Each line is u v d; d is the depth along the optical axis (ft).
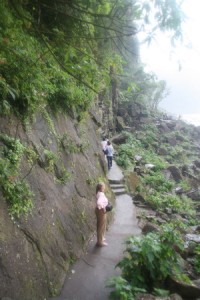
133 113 101.14
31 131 22.56
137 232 30.86
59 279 19.17
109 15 10.66
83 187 30.63
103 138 64.18
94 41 13.44
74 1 11.39
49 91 25.75
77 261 22.61
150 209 40.88
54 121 28.66
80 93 33.40
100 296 18.72
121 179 47.85
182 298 17.33
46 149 23.95
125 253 24.93
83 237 25.58
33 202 19.35
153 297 15.69
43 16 12.94
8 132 19.45
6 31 15.52
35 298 15.98
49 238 19.89
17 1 11.96
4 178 16.96
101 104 66.85
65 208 24.25
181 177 62.13
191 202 49.80
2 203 16.42
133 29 10.93
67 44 12.17
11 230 16.26
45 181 22.33
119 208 39.09
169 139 92.89
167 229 21.24
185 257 24.16
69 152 29.66
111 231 30.99
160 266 18.74
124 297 15.23
